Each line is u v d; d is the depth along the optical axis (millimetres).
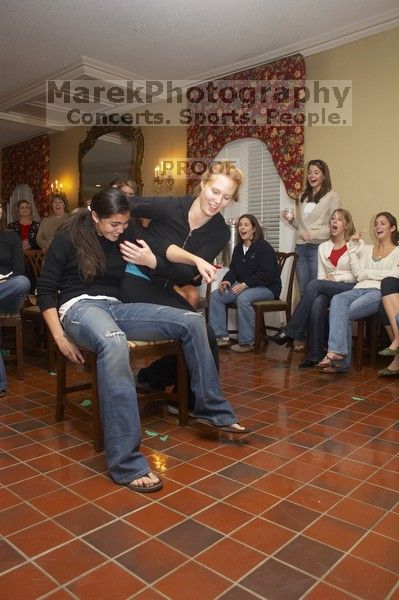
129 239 2053
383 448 1995
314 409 2498
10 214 8195
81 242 1972
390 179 4016
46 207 7469
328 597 1108
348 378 3139
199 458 1881
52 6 3828
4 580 1156
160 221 2195
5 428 2195
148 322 1979
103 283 2082
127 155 6297
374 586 1146
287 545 1309
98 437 1928
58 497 1566
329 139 4391
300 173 4559
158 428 2203
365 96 4137
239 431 1994
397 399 2682
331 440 2078
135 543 1312
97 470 1770
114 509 1493
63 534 1352
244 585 1146
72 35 4348
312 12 3865
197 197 2158
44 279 1978
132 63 4957
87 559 1240
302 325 3523
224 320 4152
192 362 1985
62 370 2248
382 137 4043
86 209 2043
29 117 6770
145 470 1647
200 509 1497
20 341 3084
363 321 3361
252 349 4047
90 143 6762
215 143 5258
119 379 1661
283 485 1663
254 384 2979
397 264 3348
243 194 5168
